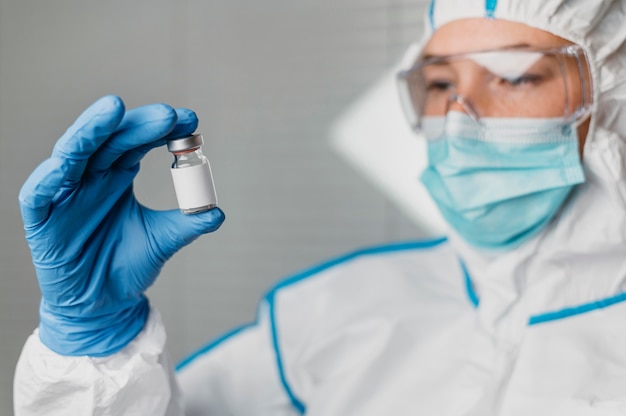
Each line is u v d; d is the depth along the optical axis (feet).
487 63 3.52
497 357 3.72
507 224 3.68
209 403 4.44
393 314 4.40
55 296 3.02
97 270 3.05
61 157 2.69
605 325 3.54
